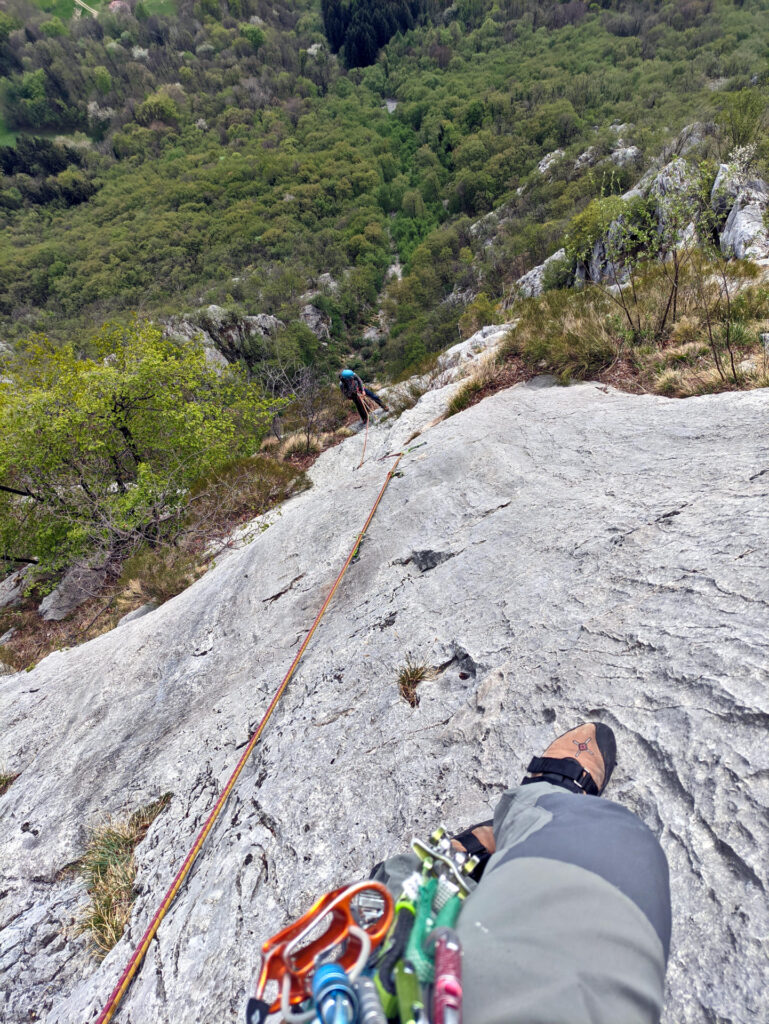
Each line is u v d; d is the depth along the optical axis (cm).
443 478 540
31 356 1281
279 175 14938
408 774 248
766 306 706
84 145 18788
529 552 363
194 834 289
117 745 392
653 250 839
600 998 64
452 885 89
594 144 9444
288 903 221
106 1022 215
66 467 1230
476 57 18038
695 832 165
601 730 155
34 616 1106
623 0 17725
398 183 14125
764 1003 126
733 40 13312
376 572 442
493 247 8775
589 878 81
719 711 190
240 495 1039
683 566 275
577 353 731
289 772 284
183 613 527
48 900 304
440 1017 59
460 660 299
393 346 8256
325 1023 64
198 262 12888
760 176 1182
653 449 437
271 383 1543
